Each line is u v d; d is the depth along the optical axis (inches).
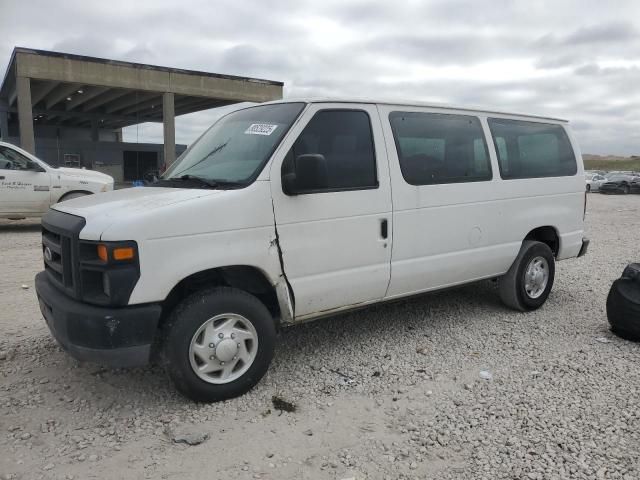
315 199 155.3
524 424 134.8
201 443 126.0
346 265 164.4
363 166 167.3
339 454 122.3
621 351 183.8
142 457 120.4
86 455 120.8
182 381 138.2
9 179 425.4
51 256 148.9
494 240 207.3
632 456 120.5
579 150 245.6
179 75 959.0
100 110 1278.3
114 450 123.0
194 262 134.7
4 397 146.6
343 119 165.5
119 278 126.0
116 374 161.8
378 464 118.6
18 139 1080.8
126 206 136.5
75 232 130.0
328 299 162.7
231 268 147.3
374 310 228.5
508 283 223.8
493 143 206.4
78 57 856.3
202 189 147.6
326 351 182.7
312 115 158.9
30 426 132.2
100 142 1139.9
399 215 175.2
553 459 119.8
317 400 147.8
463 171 195.3
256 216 144.3
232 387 145.5
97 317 126.2
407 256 179.6
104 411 140.3
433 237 186.1
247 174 148.6
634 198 1183.6
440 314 223.9
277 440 127.9
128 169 1179.3
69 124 1477.6
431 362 174.1
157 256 129.6
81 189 457.4
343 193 161.2
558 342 192.9
